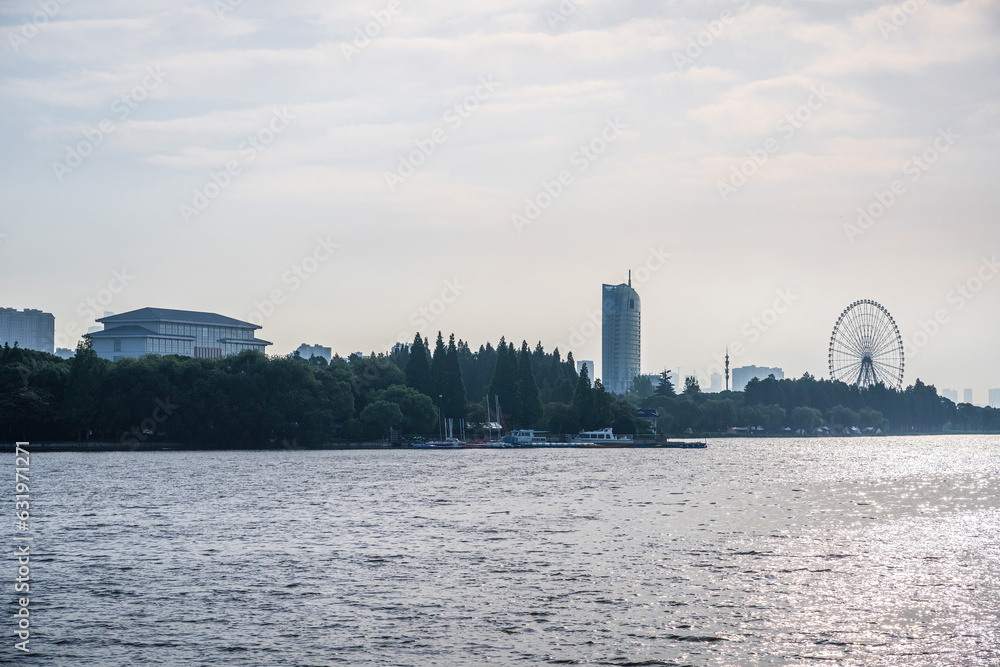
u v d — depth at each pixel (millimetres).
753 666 44156
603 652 46125
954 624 50500
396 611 53781
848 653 45844
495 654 45906
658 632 49281
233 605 55375
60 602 56281
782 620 51438
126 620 52156
